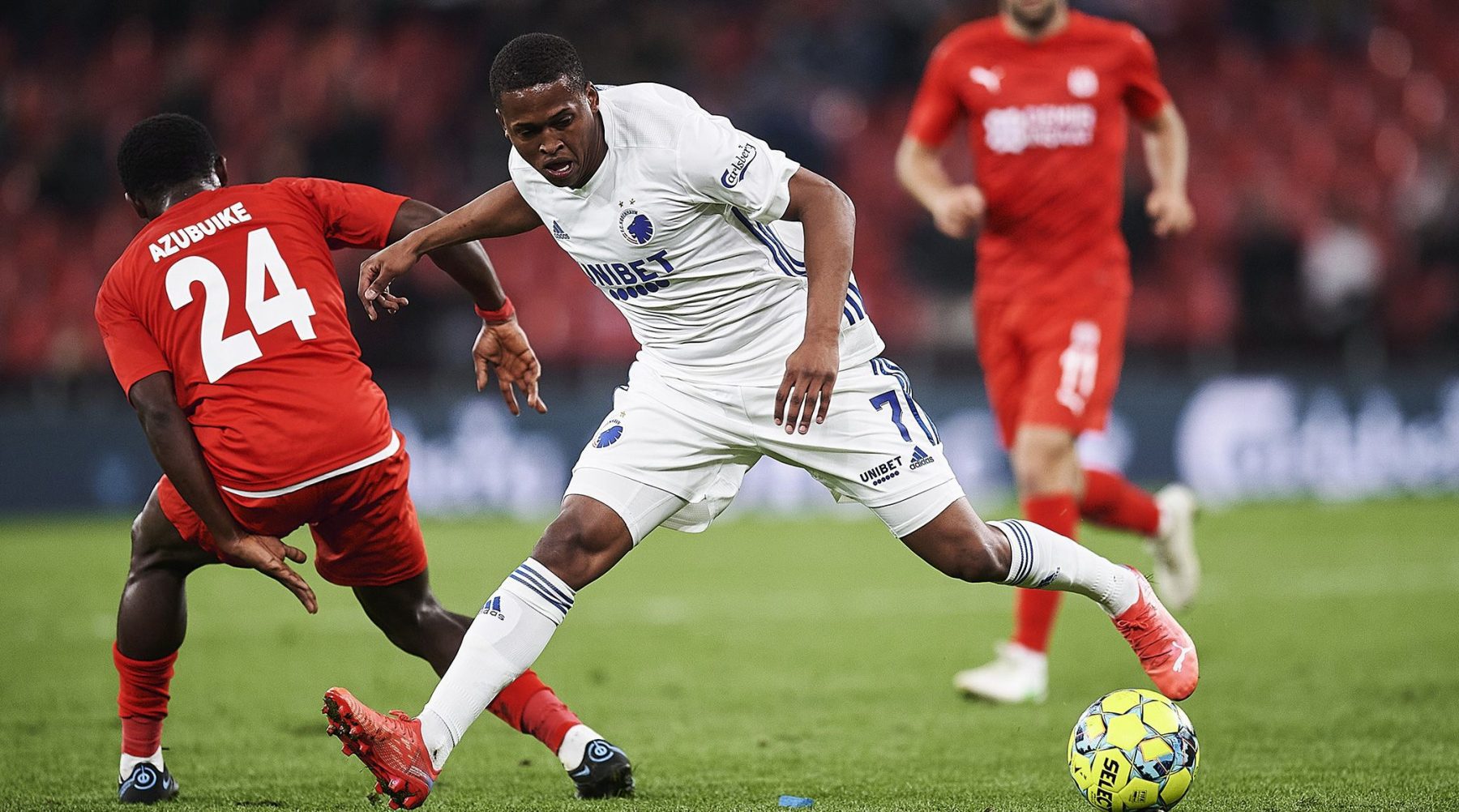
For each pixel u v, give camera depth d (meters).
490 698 13.14
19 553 39.25
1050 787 14.75
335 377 13.73
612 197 13.02
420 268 50.72
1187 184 58.25
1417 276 57.44
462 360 50.91
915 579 34.84
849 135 60.81
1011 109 22.14
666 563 37.88
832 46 62.91
